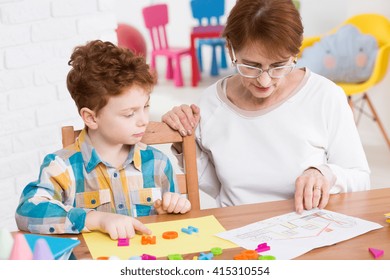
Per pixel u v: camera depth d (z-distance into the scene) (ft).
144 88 4.70
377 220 4.54
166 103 17.90
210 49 24.32
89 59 4.69
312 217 4.61
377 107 14.37
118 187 5.11
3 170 7.63
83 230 4.47
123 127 4.75
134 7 25.54
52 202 4.62
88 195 5.07
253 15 4.84
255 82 5.12
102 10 8.30
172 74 21.34
